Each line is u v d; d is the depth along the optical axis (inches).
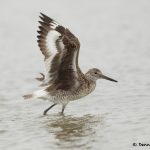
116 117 636.1
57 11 1441.9
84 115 656.4
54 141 560.4
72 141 557.0
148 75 852.6
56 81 647.1
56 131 597.0
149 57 979.3
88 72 690.8
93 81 690.8
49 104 722.2
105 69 912.3
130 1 1562.5
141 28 1242.0
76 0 1567.4
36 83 852.6
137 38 1144.8
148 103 690.2
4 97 772.0
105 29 1243.8
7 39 1180.5
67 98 665.0
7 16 1403.8
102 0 1576.0
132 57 986.7
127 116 635.5
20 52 1068.5
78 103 713.6
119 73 877.8
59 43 612.7
